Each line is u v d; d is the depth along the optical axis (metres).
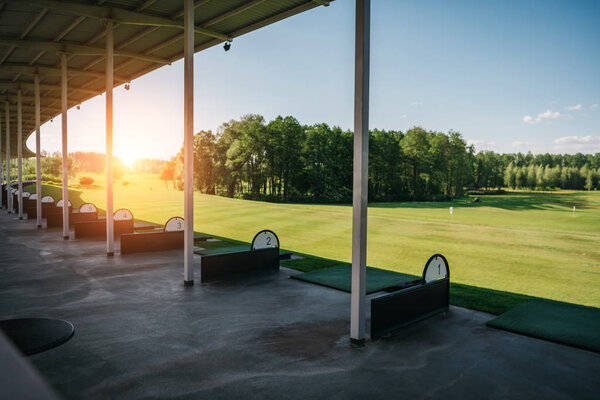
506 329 6.76
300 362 5.55
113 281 9.77
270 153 91.69
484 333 6.65
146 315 7.40
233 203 57.81
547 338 6.35
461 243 24.33
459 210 66.31
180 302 8.20
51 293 8.73
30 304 7.95
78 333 6.50
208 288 9.24
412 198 103.88
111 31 12.17
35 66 17.48
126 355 5.72
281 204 62.69
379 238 26.38
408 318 6.90
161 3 11.66
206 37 13.97
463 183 123.75
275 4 11.16
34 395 0.44
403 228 33.12
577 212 66.56
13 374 0.48
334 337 6.45
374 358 5.68
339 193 91.56
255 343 6.19
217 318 7.29
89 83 20.12
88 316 7.30
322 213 44.53
